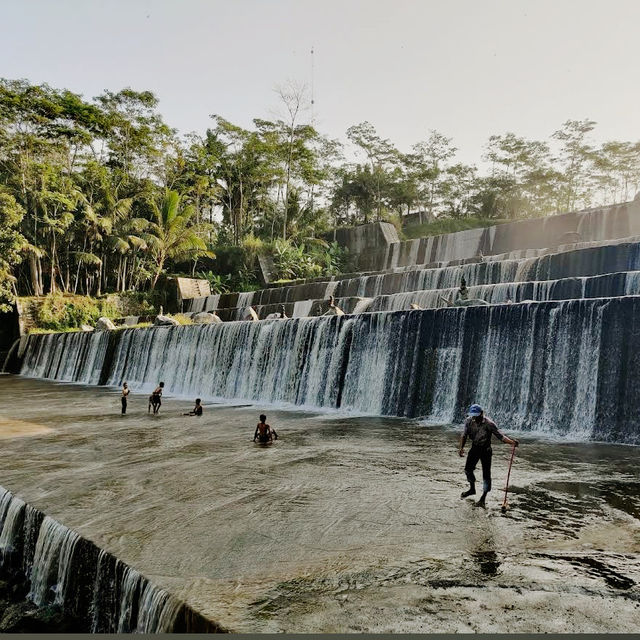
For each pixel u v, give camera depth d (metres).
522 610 5.10
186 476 10.62
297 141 68.69
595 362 15.55
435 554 6.54
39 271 51.19
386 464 11.51
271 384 24.55
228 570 6.25
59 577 7.62
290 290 41.25
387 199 79.94
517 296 24.42
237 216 72.50
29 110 50.03
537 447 13.55
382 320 20.89
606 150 69.12
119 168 60.03
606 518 7.80
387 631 4.77
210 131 68.31
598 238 39.97
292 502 8.86
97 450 13.20
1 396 26.16
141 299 51.91
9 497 9.38
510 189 76.50
